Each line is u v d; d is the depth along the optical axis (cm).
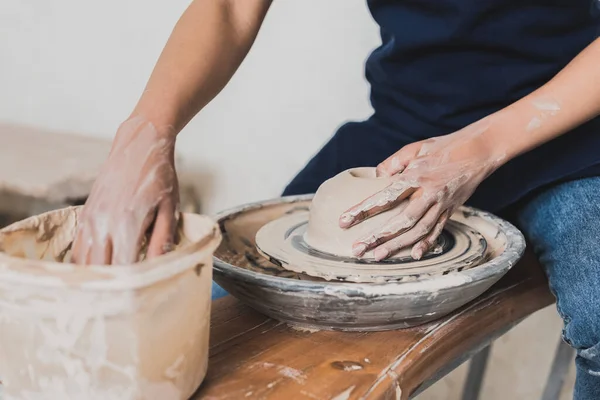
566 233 95
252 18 101
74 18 206
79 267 48
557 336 152
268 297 71
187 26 94
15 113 231
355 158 122
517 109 91
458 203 85
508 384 161
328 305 69
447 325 77
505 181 106
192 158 199
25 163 174
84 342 50
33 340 51
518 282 95
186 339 55
